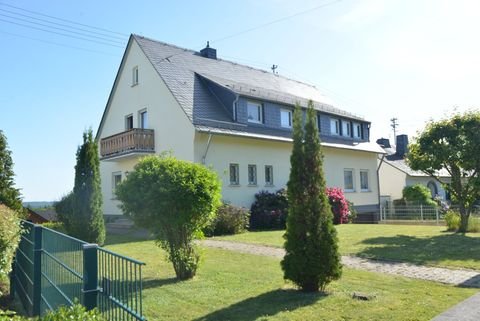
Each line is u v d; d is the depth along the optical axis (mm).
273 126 20188
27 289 7016
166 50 21328
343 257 9492
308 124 6848
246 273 7816
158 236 7605
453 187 15008
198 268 8172
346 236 13500
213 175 7793
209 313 5430
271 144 20281
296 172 6656
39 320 3000
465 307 5430
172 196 7117
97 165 12594
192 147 16828
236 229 15375
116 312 3592
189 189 7207
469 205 14867
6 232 5777
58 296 5020
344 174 25016
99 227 12211
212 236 14398
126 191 7453
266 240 12844
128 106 21391
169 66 19828
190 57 21984
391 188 33562
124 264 3498
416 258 9117
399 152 37250
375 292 6246
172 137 18000
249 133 18266
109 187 22172
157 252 10625
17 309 7293
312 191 6539
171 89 18156
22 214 12844
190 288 6727
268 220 17984
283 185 20672
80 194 12156
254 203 18672
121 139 19688
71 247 4527
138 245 12117
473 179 14266
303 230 6430
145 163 7676
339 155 24625
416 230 15586
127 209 7453
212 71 21734
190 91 18688
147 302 5965
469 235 13484
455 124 14156
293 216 6547
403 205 27109
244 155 18844
